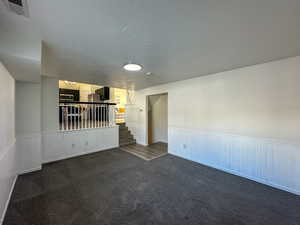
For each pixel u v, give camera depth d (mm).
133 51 1984
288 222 1675
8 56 1556
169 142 4430
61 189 2373
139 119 5703
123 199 2104
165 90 4480
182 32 1514
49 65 2607
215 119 3236
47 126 3623
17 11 1157
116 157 4074
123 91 8281
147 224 1640
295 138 2207
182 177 2818
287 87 2266
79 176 2859
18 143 2891
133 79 3793
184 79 3801
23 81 2943
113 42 1731
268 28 1434
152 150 4809
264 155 2523
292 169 2234
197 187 2443
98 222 1661
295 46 1846
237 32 1513
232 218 1737
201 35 1573
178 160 3814
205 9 1152
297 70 2174
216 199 2109
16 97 2885
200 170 3154
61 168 3264
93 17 1256
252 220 1706
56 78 3732
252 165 2672
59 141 3834
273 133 2420
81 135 4277
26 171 3006
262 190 2334
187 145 3895
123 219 1711
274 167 2412
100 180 2693
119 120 7297
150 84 4531
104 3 1084
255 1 1057
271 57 2234
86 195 2201
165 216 1768
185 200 2084
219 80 3139
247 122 2727
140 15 1233
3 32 1348
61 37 1600
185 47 1871
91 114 4766
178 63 2506
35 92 3133
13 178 2416
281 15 1223
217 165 3230
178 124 4125
